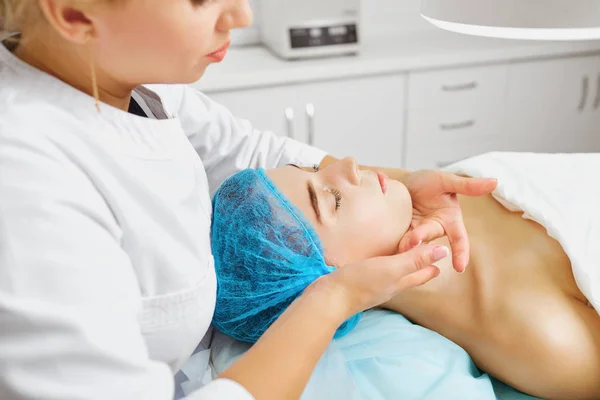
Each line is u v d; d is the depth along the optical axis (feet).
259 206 3.29
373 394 3.02
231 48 8.33
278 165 4.12
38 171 1.70
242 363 2.10
